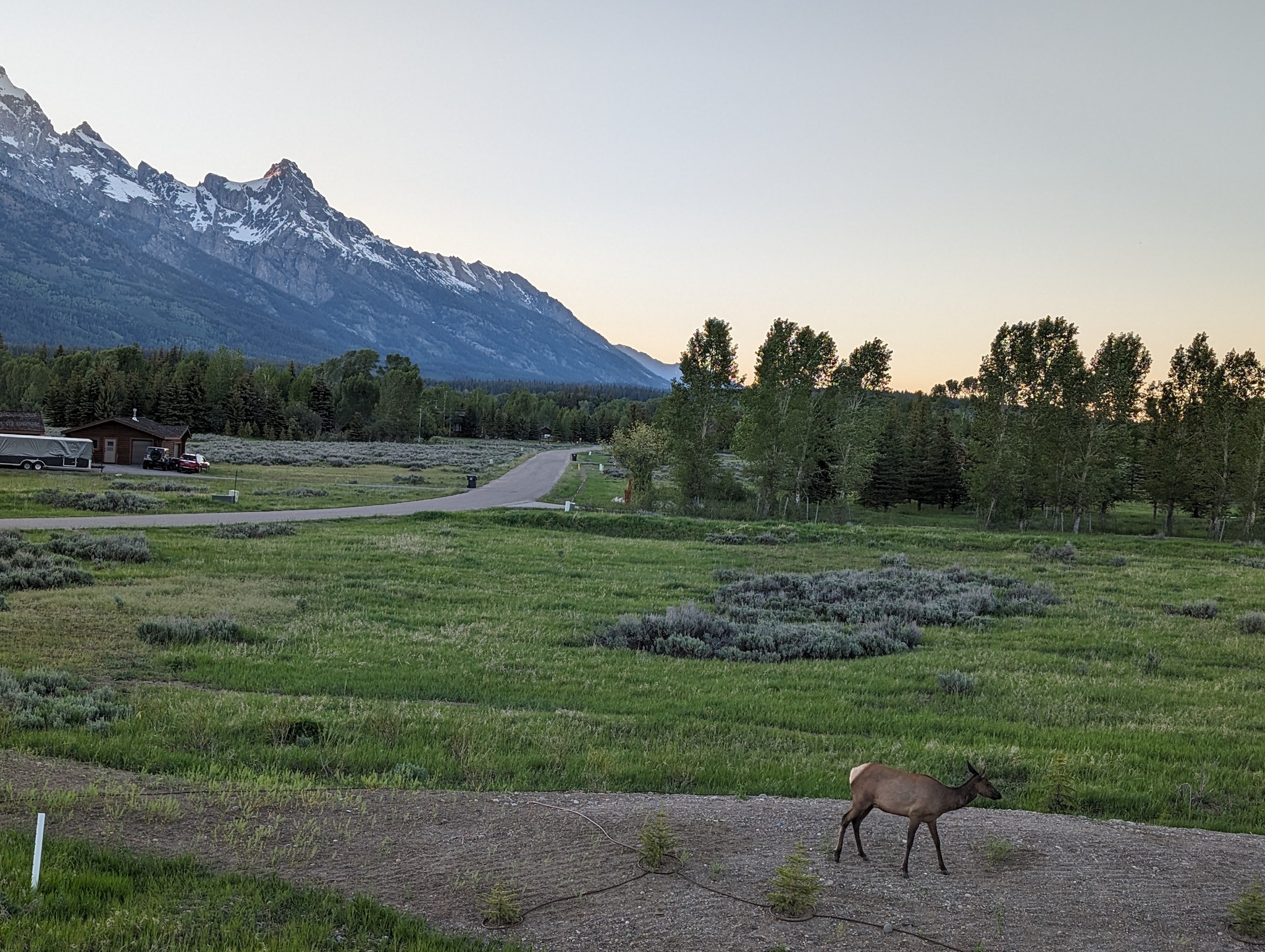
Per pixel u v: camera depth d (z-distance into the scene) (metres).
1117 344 78.94
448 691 18.30
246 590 28.89
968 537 56.66
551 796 11.73
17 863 8.59
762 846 9.95
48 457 72.75
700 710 17.55
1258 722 17.98
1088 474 79.62
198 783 11.61
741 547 50.62
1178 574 43.22
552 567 38.00
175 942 7.42
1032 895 8.76
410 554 39.28
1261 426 74.00
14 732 13.50
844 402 86.62
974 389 82.69
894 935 7.78
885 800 9.16
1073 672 22.64
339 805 10.97
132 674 18.20
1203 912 8.62
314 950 7.35
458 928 7.90
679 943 7.60
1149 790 13.16
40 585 27.73
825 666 22.53
